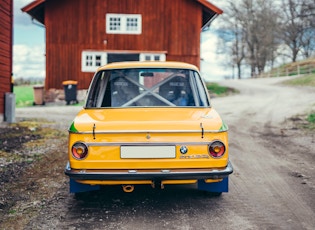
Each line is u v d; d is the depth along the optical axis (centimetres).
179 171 383
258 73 6247
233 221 400
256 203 462
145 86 482
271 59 6184
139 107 459
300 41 5391
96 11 2311
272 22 5722
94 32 2316
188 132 385
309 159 721
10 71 1294
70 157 382
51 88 2295
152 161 382
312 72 4222
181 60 2353
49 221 398
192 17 2345
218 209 439
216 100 2236
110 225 387
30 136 972
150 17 2334
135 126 387
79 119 411
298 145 866
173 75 489
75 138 382
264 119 1348
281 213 427
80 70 2309
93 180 385
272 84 3591
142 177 380
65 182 557
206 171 384
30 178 579
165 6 2334
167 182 390
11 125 1161
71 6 2297
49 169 637
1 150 783
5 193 501
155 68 493
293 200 474
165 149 384
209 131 386
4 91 1240
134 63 504
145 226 384
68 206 448
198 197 486
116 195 493
